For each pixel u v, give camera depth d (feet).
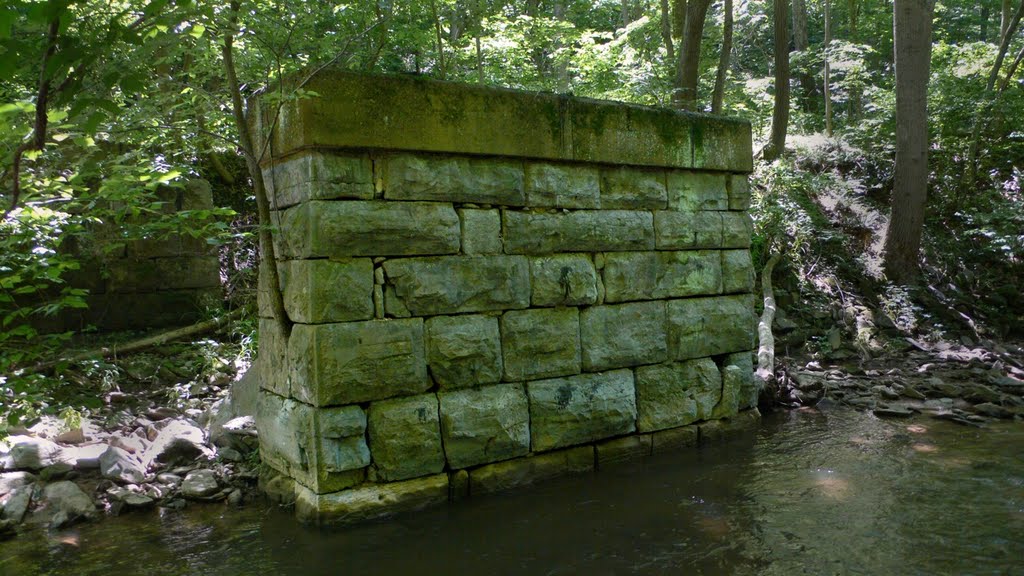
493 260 16.14
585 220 17.58
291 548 13.56
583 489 16.44
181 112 18.31
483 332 15.97
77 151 15.71
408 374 14.99
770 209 34.22
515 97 16.26
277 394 15.98
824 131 50.47
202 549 13.57
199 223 16.89
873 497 15.67
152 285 23.65
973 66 50.72
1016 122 41.27
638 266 18.54
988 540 13.38
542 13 45.16
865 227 37.24
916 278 34.73
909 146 34.35
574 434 17.38
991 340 31.35
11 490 15.25
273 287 15.16
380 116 14.49
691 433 19.54
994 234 34.94
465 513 15.10
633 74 38.81
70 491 15.30
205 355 22.20
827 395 24.75
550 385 17.04
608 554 13.20
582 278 17.48
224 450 17.46
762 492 16.14
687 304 19.58
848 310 32.30
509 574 12.48
